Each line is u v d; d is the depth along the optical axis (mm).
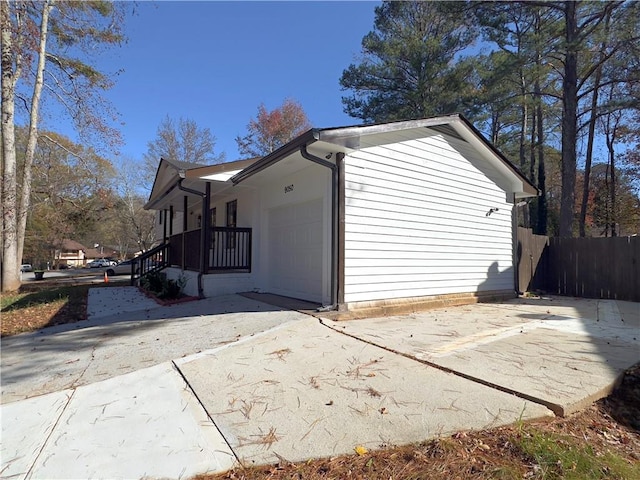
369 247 6453
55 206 23359
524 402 2809
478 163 8844
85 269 41438
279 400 2984
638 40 13031
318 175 6887
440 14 17703
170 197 11289
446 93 17859
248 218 9711
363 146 6418
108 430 2666
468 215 8500
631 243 9219
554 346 4359
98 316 7293
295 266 7824
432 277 7586
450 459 2135
